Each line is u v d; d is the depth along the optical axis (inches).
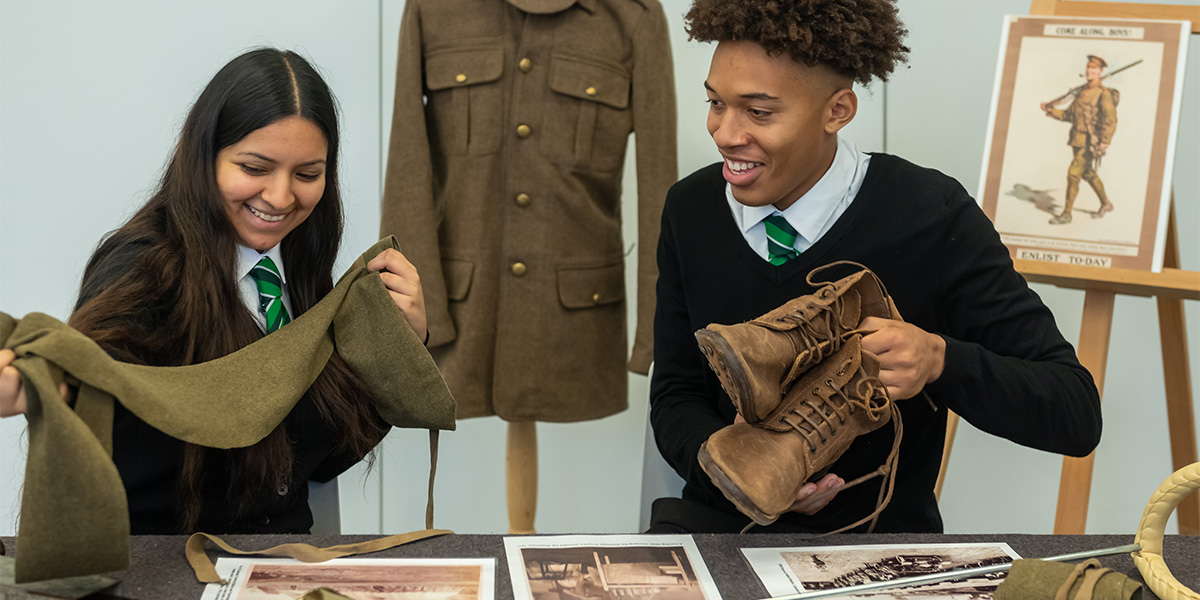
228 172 43.3
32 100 91.5
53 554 32.4
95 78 91.4
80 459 32.0
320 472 51.3
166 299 44.5
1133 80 68.3
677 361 55.5
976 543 40.6
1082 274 67.2
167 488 44.4
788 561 38.6
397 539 39.5
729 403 53.0
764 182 45.9
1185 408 72.0
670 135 79.2
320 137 44.4
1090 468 68.9
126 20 90.9
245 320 45.1
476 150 78.3
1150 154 67.1
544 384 79.4
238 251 46.8
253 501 45.7
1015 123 71.1
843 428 40.1
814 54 42.6
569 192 78.3
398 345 45.1
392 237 47.6
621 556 38.8
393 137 78.7
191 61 91.7
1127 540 40.7
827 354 40.8
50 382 32.3
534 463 85.7
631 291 95.1
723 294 51.7
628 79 79.4
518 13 78.0
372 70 91.6
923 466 51.8
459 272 79.0
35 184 92.4
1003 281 49.4
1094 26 70.1
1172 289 64.6
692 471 49.4
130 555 37.3
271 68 43.8
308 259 50.0
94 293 44.3
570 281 79.1
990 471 95.8
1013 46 72.4
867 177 49.9
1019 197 70.1
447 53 78.6
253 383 40.6
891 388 41.5
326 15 91.0
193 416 37.5
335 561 37.4
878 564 38.4
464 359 79.2
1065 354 48.8
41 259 93.3
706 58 91.3
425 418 45.7
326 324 44.2
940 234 49.2
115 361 36.9
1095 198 68.0
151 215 46.2
